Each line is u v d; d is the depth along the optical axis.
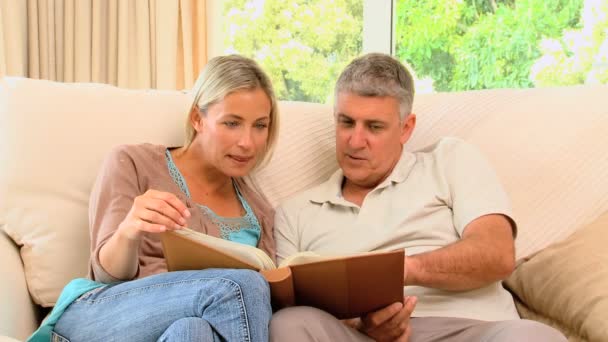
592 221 1.47
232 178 1.57
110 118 1.54
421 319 1.32
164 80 2.75
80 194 1.46
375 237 1.45
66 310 1.13
